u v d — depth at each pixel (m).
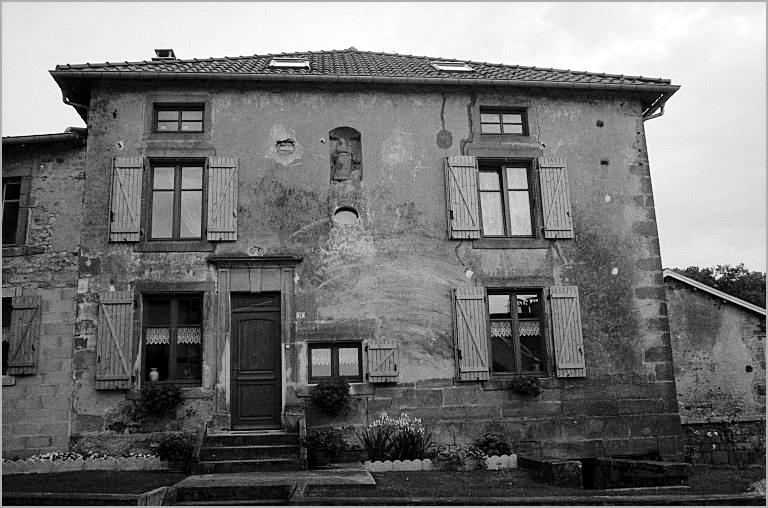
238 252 11.36
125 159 11.41
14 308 10.88
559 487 8.71
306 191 11.75
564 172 12.32
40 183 11.44
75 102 12.04
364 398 11.12
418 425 10.96
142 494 7.36
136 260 11.12
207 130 11.77
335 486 8.19
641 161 12.79
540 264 11.98
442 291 11.65
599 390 11.66
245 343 11.19
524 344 11.84
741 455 12.68
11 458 10.41
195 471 9.37
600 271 12.15
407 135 12.20
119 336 10.78
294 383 11.01
